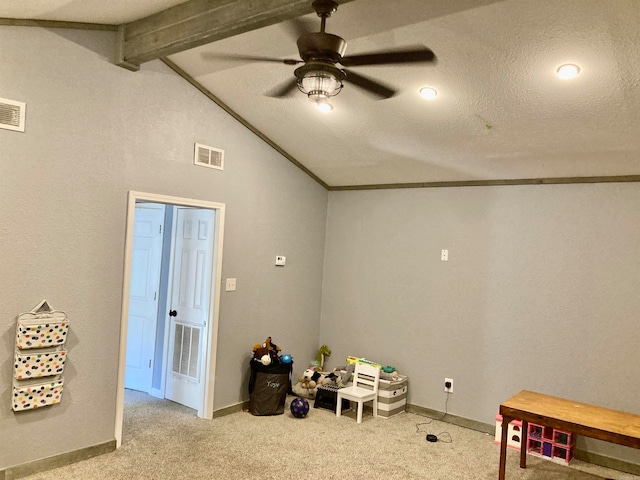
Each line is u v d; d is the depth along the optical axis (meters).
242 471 3.25
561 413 3.02
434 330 4.66
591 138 3.35
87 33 3.25
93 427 3.34
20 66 2.94
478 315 4.41
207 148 4.07
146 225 4.96
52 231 3.10
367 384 4.64
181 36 2.95
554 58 2.64
